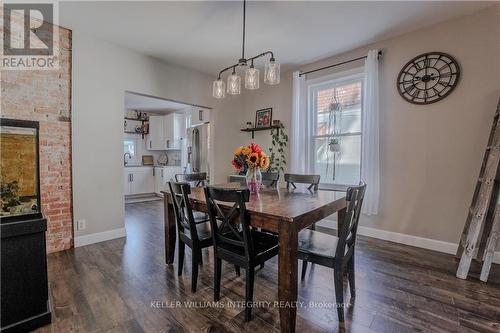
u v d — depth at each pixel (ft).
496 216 7.09
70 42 9.37
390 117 10.37
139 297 6.20
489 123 8.24
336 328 5.12
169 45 10.81
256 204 6.17
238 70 13.94
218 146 15.24
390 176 10.42
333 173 12.62
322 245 5.96
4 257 4.80
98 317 5.41
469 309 5.71
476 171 8.52
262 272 7.63
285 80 14.23
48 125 8.90
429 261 8.36
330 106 12.64
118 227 10.78
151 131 22.90
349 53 11.57
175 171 21.83
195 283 6.47
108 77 10.41
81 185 9.71
